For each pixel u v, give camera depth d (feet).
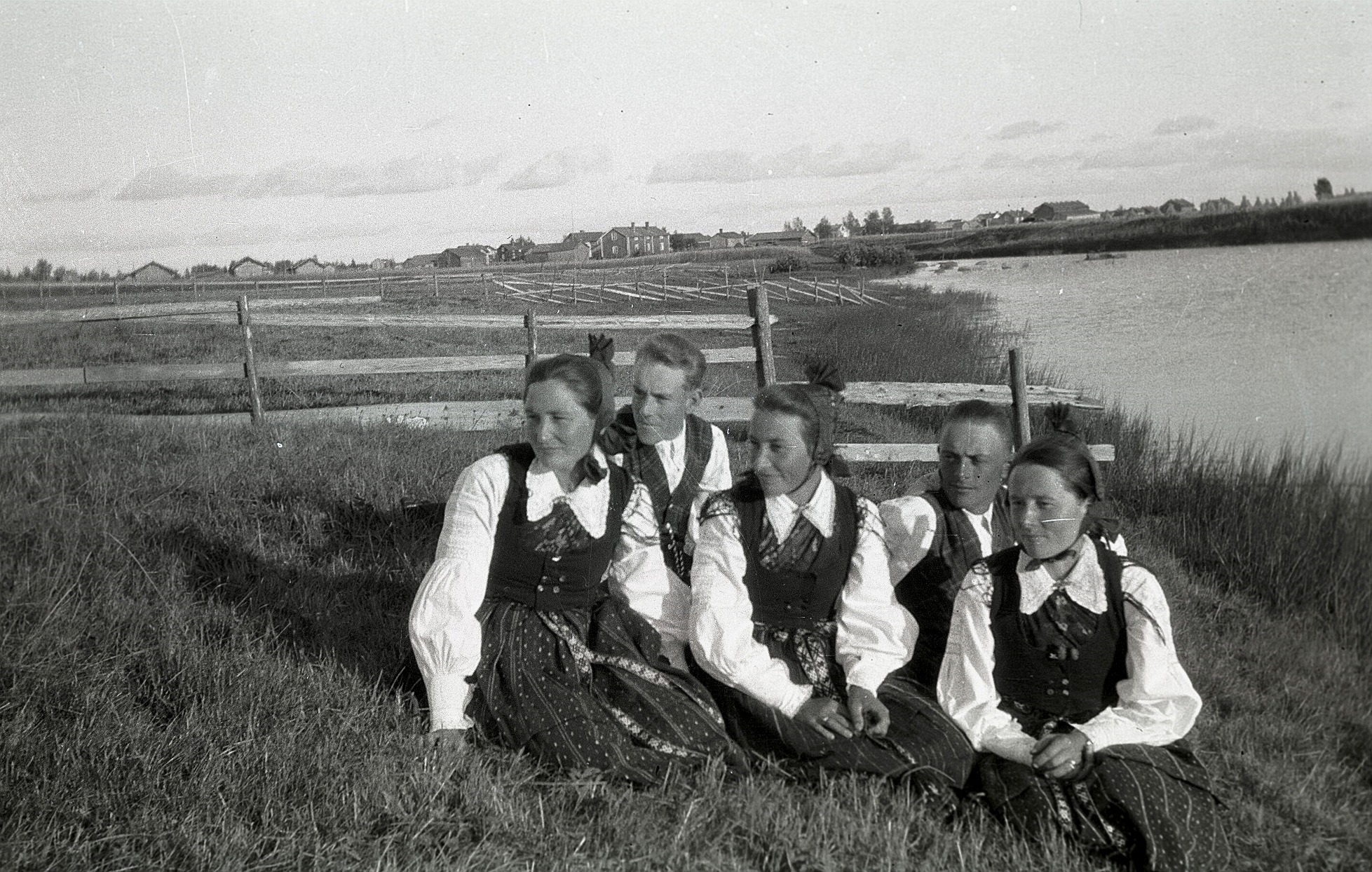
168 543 15.20
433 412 29.89
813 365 11.09
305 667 12.01
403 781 9.59
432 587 10.34
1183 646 11.69
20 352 32.68
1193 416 18.52
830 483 10.84
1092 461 9.58
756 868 8.62
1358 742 10.06
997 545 11.78
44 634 12.12
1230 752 10.11
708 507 10.86
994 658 10.07
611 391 12.04
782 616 10.75
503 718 10.25
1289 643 11.24
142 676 11.89
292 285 100.83
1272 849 8.87
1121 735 9.32
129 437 21.21
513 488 10.62
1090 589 9.62
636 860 8.48
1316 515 11.76
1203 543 13.21
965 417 11.19
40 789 9.61
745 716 10.43
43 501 15.71
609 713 10.40
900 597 11.68
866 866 8.52
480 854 8.48
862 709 10.07
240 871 8.37
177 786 9.69
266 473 18.58
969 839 8.99
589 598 11.07
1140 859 8.79
